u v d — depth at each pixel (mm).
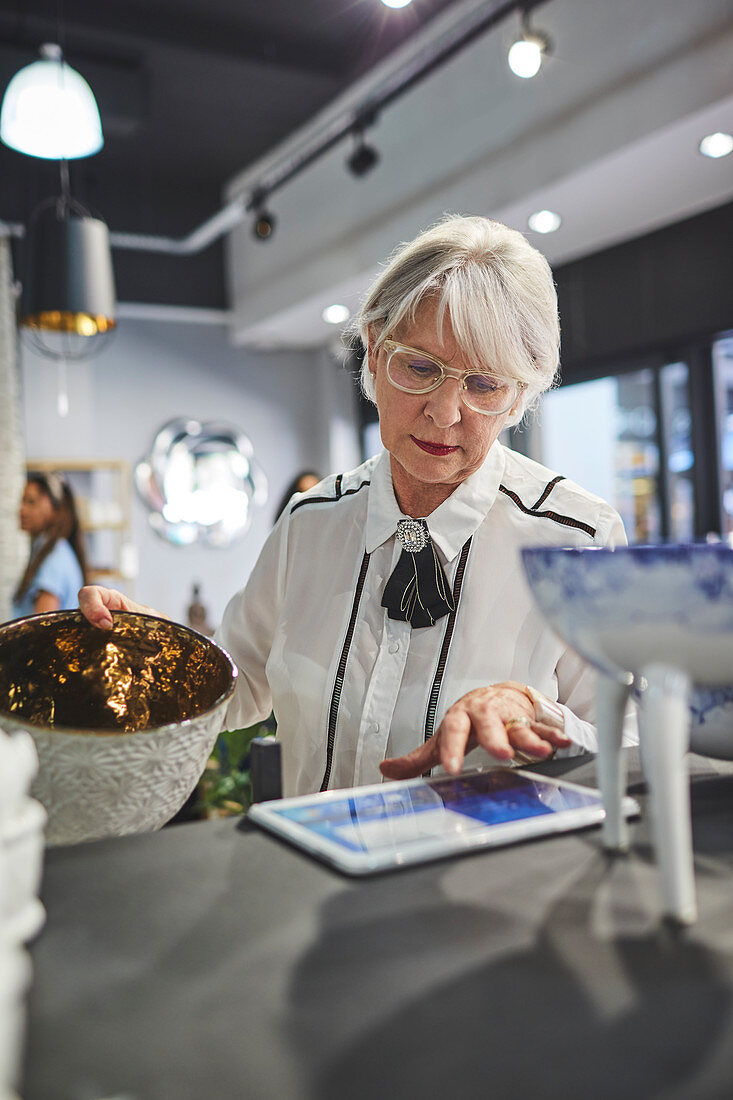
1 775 368
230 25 5062
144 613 792
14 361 5703
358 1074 308
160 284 7297
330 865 495
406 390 949
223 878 483
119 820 584
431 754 724
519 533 1030
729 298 4488
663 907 416
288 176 5844
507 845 523
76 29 4789
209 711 614
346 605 1074
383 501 1063
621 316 5094
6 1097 287
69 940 413
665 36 3752
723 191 4418
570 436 5504
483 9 4258
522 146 4539
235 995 362
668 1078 302
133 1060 318
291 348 7891
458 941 404
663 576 380
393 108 5523
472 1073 308
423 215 5281
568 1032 330
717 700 602
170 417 7363
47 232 3820
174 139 6246
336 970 381
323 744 1058
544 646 1020
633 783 644
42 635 767
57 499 3564
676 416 4930
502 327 918
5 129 3596
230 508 7469
